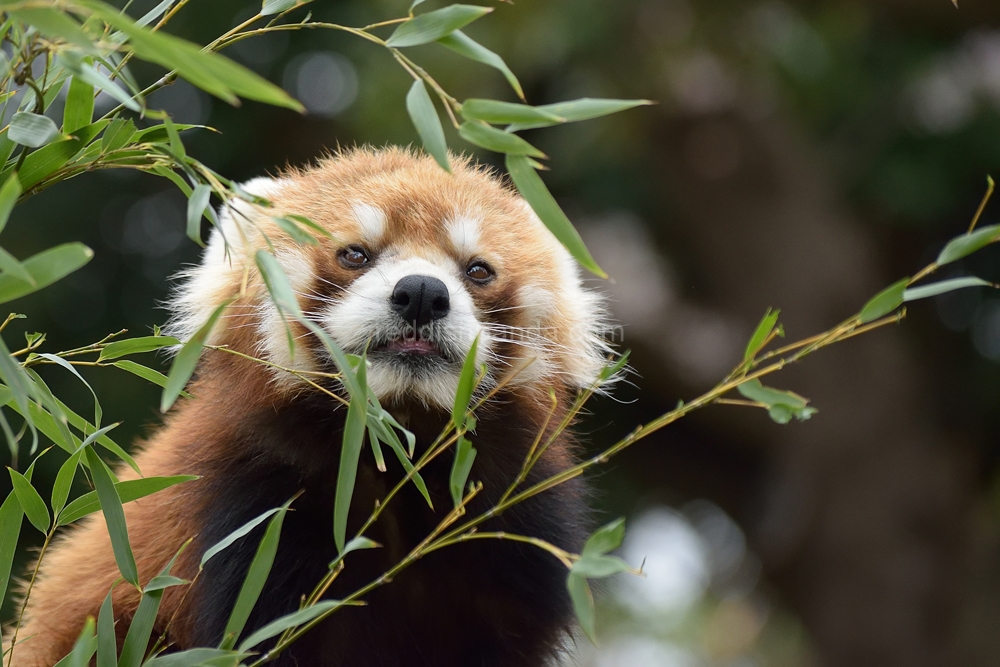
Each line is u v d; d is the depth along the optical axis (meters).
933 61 13.97
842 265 14.70
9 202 2.85
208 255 5.98
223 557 5.02
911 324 16.06
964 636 14.91
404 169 5.93
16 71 3.32
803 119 14.73
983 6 13.05
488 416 5.29
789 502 15.20
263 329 5.19
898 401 14.81
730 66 13.04
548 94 13.97
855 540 14.65
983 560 16.03
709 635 20.97
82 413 12.95
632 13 12.28
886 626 14.56
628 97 12.75
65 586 5.96
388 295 5.06
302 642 4.98
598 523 6.10
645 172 15.15
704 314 15.62
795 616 17.12
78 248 2.88
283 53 14.37
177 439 5.66
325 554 5.09
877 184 14.42
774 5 13.16
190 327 5.82
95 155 3.52
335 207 5.56
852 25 13.39
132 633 3.55
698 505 20.11
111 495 3.56
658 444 17.05
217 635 4.93
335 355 3.33
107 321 14.53
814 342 3.57
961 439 16.16
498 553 5.26
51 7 2.73
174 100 14.28
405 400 5.07
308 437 5.13
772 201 14.49
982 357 16.45
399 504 5.28
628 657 20.98
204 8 13.60
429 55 12.16
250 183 6.16
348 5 14.05
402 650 5.27
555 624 5.40
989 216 15.70
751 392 3.57
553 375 5.72
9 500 3.65
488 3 12.10
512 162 3.29
